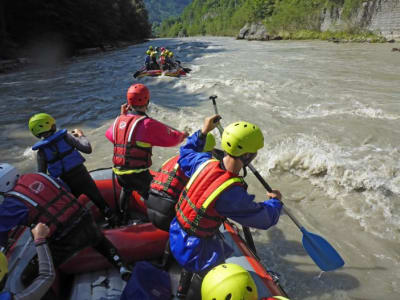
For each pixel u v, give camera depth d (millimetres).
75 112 8516
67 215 2094
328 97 8695
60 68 18781
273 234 3463
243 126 1707
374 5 30266
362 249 3203
